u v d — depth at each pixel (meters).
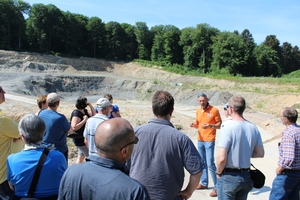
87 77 57.00
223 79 53.69
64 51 84.94
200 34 80.06
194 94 44.19
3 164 3.71
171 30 89.69
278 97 36.66
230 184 3.62
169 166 2.81
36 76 50.72
